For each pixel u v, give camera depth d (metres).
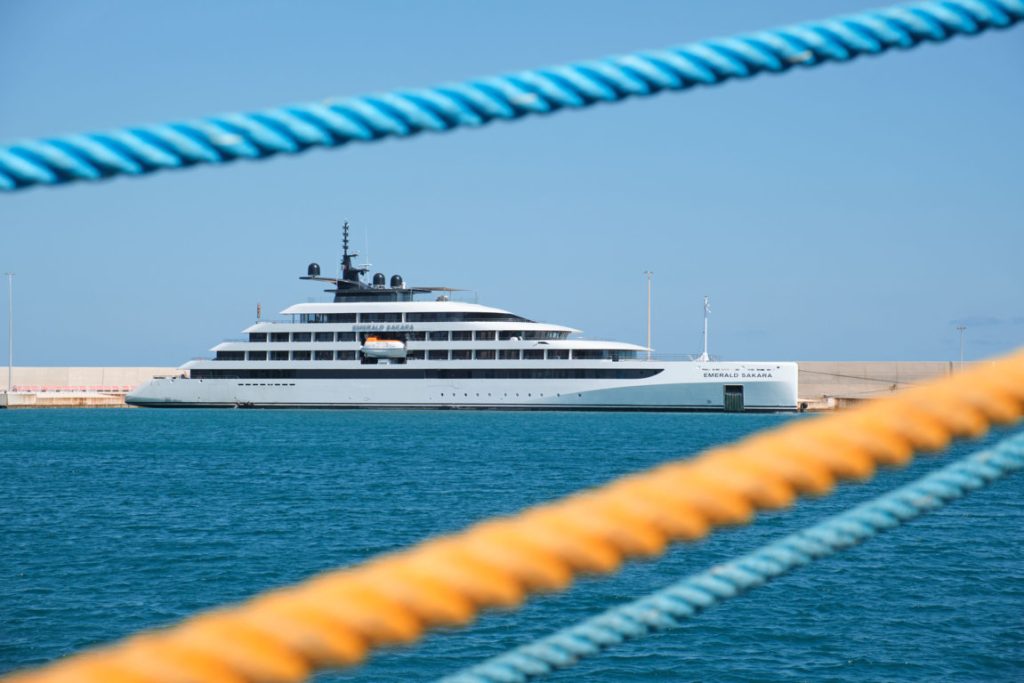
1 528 171.75
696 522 8.95
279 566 140.62
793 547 12.45
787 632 100.19
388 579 8.20
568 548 8.57
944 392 9.82
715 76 10.11
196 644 7.60
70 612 114.31
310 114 9.48
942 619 105.94
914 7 10.35
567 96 9.88
